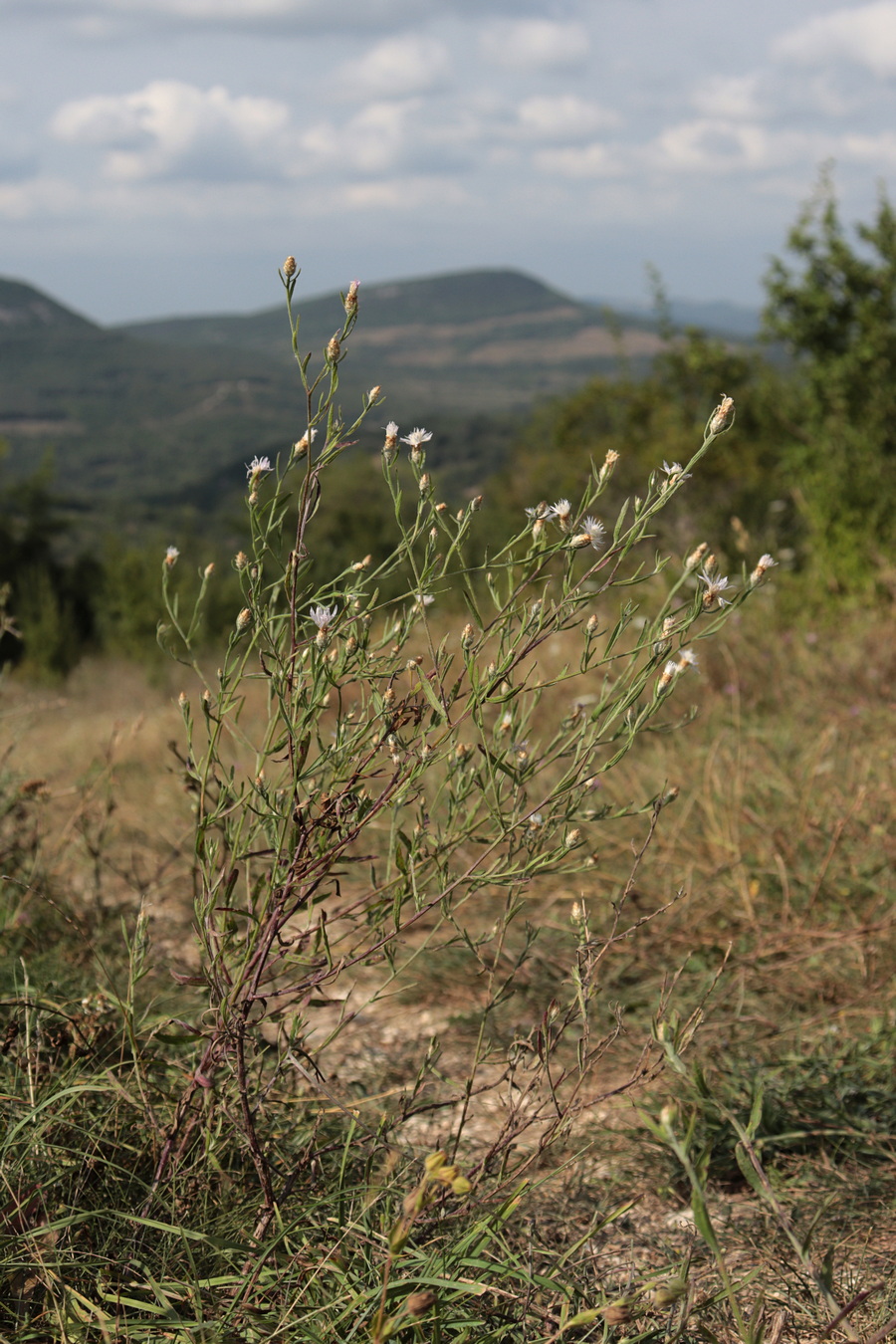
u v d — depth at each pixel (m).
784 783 3.97
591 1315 1.38
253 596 1.62
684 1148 1.24
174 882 4.05
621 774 4.29
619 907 1.81
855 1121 2.27
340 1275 1.55
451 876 1.94
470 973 3.17
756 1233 1.95
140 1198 1.81
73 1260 1.60
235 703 1.69
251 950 1.70
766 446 13.95
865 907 3.28
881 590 8.02
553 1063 2.62
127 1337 1.49
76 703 13.48
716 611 1.55
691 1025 1.74
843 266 10.62
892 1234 1.91
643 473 14.62
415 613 1.66
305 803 1.65
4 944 2.91
